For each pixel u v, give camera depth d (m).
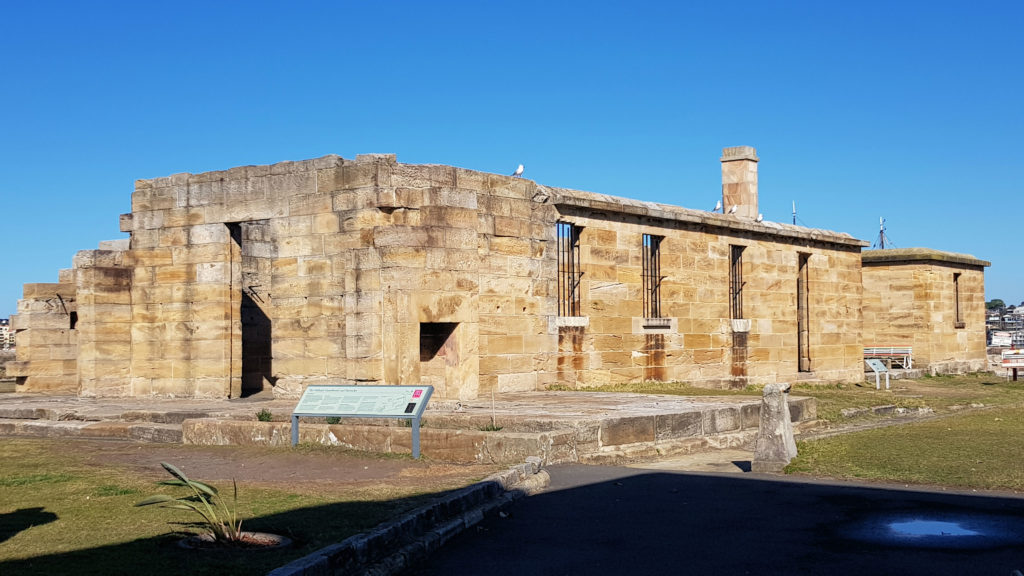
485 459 12.88
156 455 13.47
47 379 22.95
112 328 21.28
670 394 19.91
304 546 7.81
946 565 8.06
